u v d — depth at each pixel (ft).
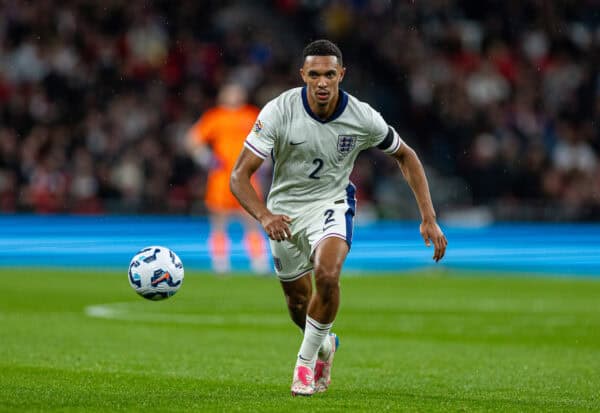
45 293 171.83
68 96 289.33
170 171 272.10
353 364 95.71
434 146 303.68
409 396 73.15
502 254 258.16
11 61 291.99
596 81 327.67
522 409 67.00
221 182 207.72
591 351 107.04
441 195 286.25
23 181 262.67
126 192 264.93
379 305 159.43
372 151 286.66
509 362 97.71
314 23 329.31
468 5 334.85
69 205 258.37
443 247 75.61
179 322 132.46
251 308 151.74
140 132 282.15
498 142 295.28
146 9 310.04
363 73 318.45
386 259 255.50
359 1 330.54
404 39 323.98
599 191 290.56
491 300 168.96
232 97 205.36
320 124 73.77
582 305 161.17
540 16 335.47
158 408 63.46
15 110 280.72
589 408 68.44
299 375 70.79
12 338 111.65
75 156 270.87
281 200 76.64
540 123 311.68
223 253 212.02
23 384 76.43
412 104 308.40
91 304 155.12
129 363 92.27
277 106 73.82
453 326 131.44
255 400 67.82
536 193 284.82
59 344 106.73
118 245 254.06
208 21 319.47
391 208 262.88
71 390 73.26
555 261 260.21
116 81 296.71
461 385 81.41
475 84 316.19
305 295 78.54
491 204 281.95
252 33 323.57
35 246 252.21
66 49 296.71
